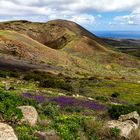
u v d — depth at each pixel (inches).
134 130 617.0
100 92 2770.7
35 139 472.7
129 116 710.5
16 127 501.7
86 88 2957.7
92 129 606.2
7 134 407.8
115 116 828.0
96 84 3459.6
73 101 1065.5
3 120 513.3
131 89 3223.4
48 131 528.1
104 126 622.5
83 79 4244.6
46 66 6402.6
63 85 2262.6
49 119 663.1
